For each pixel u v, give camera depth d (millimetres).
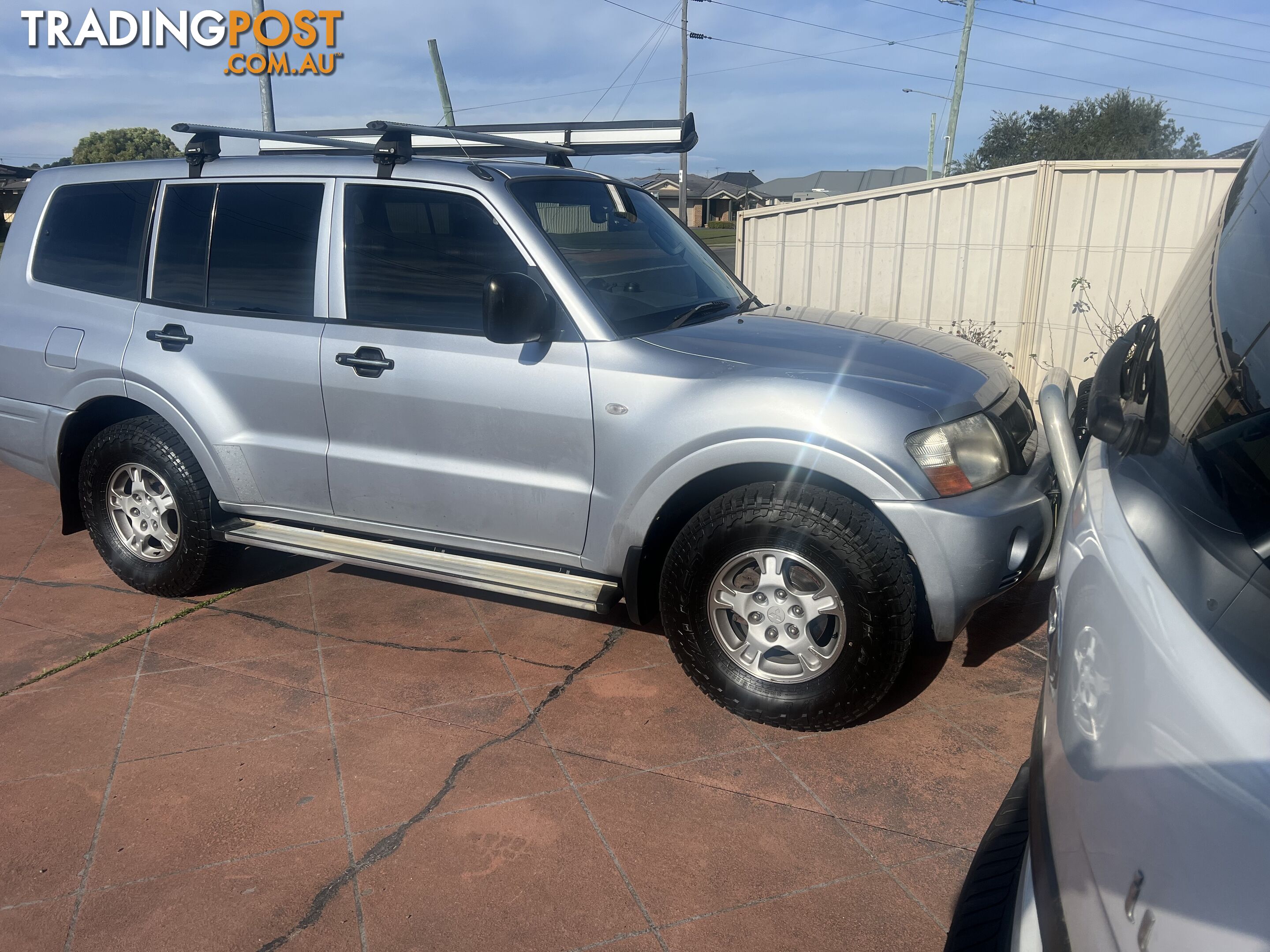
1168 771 953
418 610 4262
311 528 4105
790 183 78938
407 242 3635
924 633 3160
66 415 4309
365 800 2916
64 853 2684
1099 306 7758
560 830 2771
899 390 3068
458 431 3527
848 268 8906
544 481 3434
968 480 2986
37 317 4395
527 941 2357
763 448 3025
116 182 4328
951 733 3252
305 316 3816
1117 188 7469
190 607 4309
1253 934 778
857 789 2953
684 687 3570
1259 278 1343
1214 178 7113
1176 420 1346
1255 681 926
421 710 3426
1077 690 1277
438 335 3541
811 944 2344
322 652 3867
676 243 4246
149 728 3320
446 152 4828
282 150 4695
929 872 2590
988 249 8125
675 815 2836
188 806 2889
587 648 3889
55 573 4758
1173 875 891
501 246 3479
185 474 4090
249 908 2471
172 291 4121
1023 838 1508
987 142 52375
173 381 4012
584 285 3410
